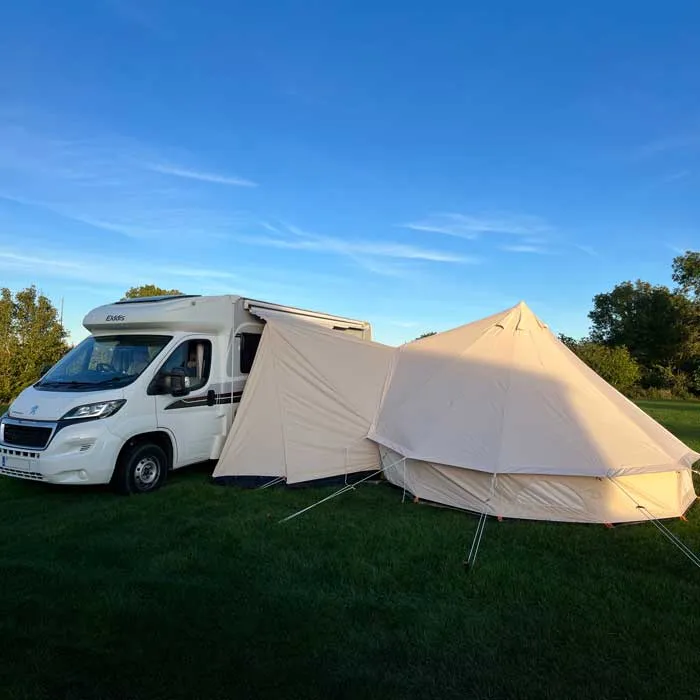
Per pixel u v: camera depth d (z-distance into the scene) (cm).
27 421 694
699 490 828
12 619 387
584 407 659
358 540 559
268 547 536
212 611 403
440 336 828
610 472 595
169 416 764
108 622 386
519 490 632
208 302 829
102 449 680
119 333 824
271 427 800
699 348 3988
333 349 850
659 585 466
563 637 380
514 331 741
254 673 331
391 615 405
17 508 661
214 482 793
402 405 764
